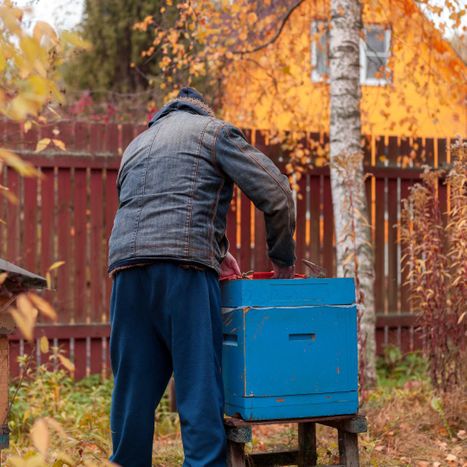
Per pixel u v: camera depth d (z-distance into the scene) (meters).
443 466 4.95
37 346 8.12
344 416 3.85
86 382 8.05
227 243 3.93
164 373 3.79
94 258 8.37
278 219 3.73
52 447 5.13
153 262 3.58
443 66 9.33
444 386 6.19
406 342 9.17
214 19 8.91
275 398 3.68
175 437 6.03
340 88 7.78
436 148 9.34
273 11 9.79
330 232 8.98
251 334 3.65
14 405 6.06
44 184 8.24
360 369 6.18
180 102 4.02
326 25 9.62
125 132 8.42
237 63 9.61
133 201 3.72
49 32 2.07
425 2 8.23
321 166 8.92
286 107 9.85
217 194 3.74
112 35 17.16
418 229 6.30
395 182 9.23
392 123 9.32
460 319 5.58
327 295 3.81
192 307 3.56
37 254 8.27
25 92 2.08
